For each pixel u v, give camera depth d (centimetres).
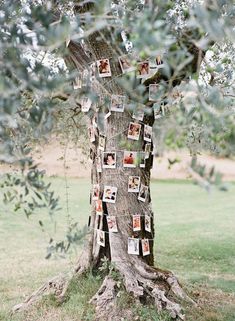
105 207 585
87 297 572
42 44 201
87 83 252
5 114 191
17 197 308
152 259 591
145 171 577
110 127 552
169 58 204
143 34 172
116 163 559
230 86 331
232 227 1322
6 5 228
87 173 2117
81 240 315
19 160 241
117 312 527
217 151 229
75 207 1511
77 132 601
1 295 672
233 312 586
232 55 446
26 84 194
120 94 473
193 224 1363
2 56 206
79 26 228
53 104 236
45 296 587
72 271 616
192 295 642
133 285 544
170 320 521
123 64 350
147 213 581
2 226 1228
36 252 983
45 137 264
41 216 1326
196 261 939
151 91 310
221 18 221
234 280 785
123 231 568
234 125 210
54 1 331
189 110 219
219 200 1858
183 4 364
